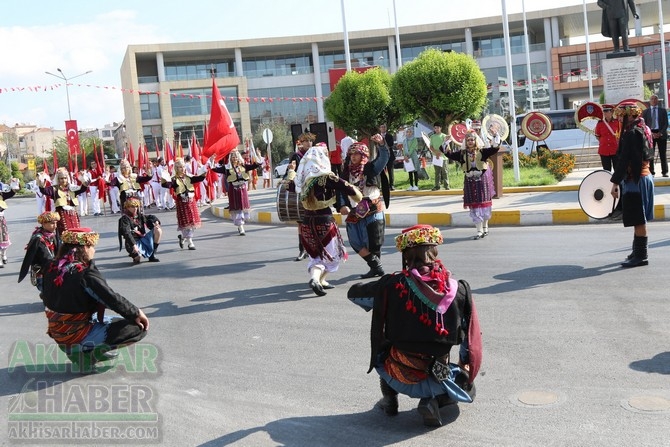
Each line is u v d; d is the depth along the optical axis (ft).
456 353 20.08
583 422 14.76
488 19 206.28
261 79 217.77
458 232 44.06
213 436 15.40
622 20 71.72
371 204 30.27
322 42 214.28
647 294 24.50
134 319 19.54
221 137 56.54
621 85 71.36
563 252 33.53
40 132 460.96
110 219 79.82
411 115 84.94
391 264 34.32
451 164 97.30
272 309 26.81
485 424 15.11
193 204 45.96
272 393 17.76
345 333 22.74
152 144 215.72
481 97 79.05
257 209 65.26
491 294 26.23
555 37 206.69
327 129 58.90
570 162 79.82
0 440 15.80
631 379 16.94
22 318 28.17
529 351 19.54
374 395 17.26
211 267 37.86
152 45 211.00
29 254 28.14
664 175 59.21
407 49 218.18
